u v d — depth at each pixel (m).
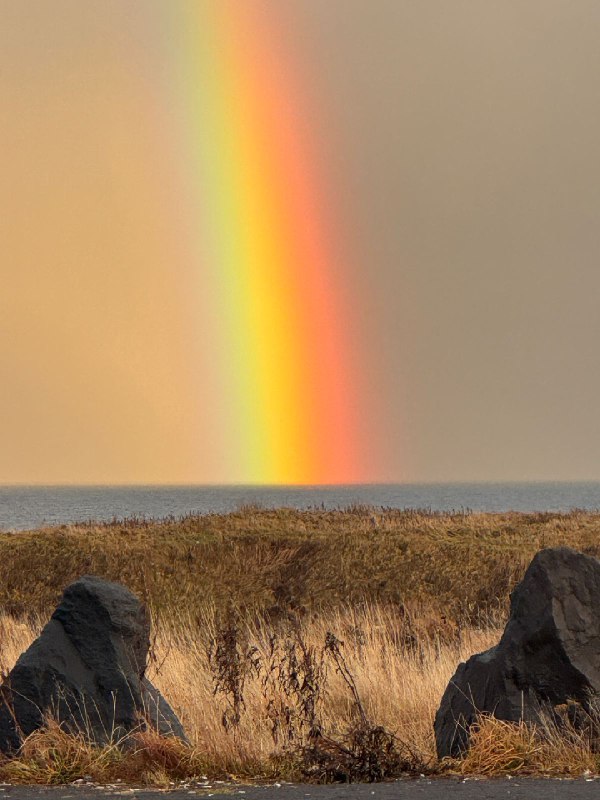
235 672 41.88
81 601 37.16
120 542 145.38
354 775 32.78
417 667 53.56
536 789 28.84
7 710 34.97
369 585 126.19
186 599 122.56
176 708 43.75
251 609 115.75
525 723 34.34
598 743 33.31
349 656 55.06
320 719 41.94
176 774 32.97
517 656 35.44
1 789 30.31
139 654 37.88
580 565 36.59
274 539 145.25
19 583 130.75
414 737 39.62
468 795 28.08
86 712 34.91
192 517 170.38
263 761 34.25
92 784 31.31
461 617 93.38
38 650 35.97
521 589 36.59
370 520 171.50
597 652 35.38
